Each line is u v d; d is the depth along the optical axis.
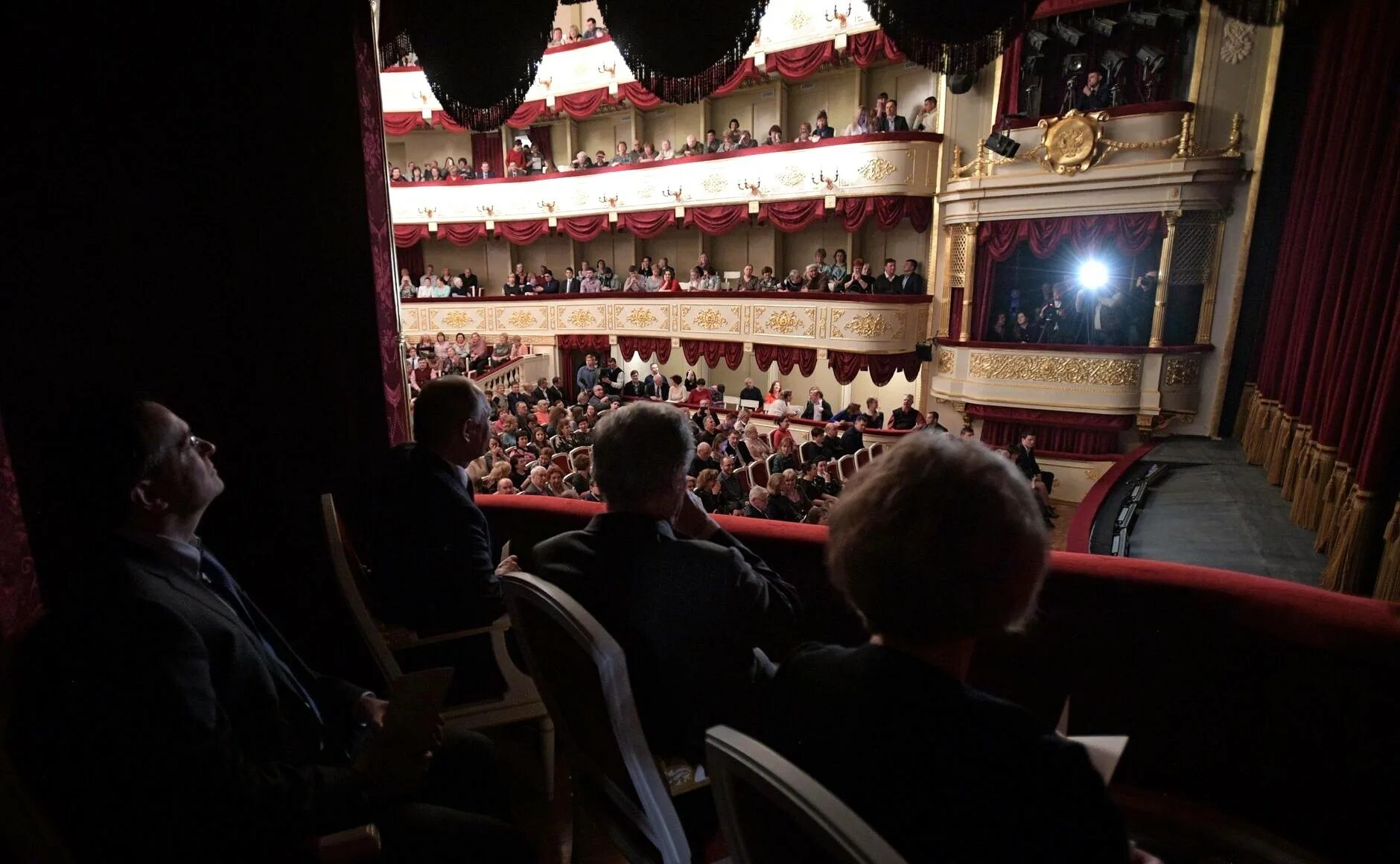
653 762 0.79
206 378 1.53
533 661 0.96
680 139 10.34
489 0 2.03
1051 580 1.21
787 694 0.60
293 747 0.92
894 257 9.10
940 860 0.48
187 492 0.86
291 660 1.07
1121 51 7.02
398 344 1.83
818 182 8.26
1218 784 1.17
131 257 1.41
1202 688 1.16
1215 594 1.12
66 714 0.71
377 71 1.72
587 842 1.20
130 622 0.75
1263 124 6.45
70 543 1.35
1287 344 5.62
